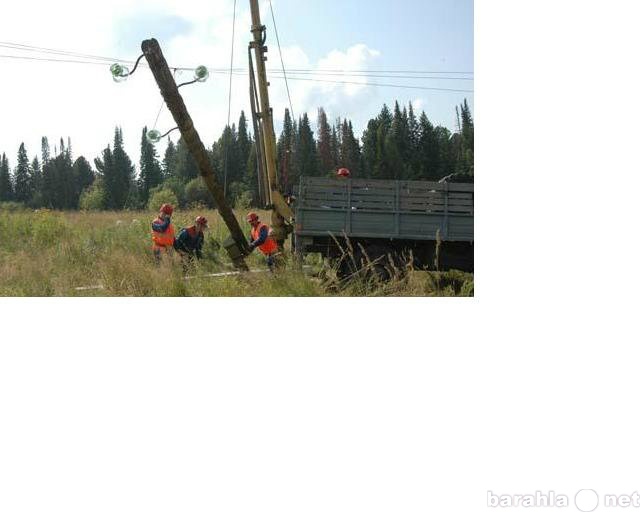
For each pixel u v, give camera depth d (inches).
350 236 409.4
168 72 410.6
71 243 555.2
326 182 409.4
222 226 670.5
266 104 486.6
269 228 481.4
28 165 2829.7
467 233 411.5
